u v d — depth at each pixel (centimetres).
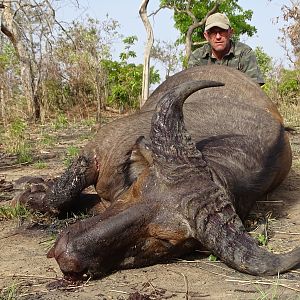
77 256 165
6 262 196
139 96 996
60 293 167
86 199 255
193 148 185
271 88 840
